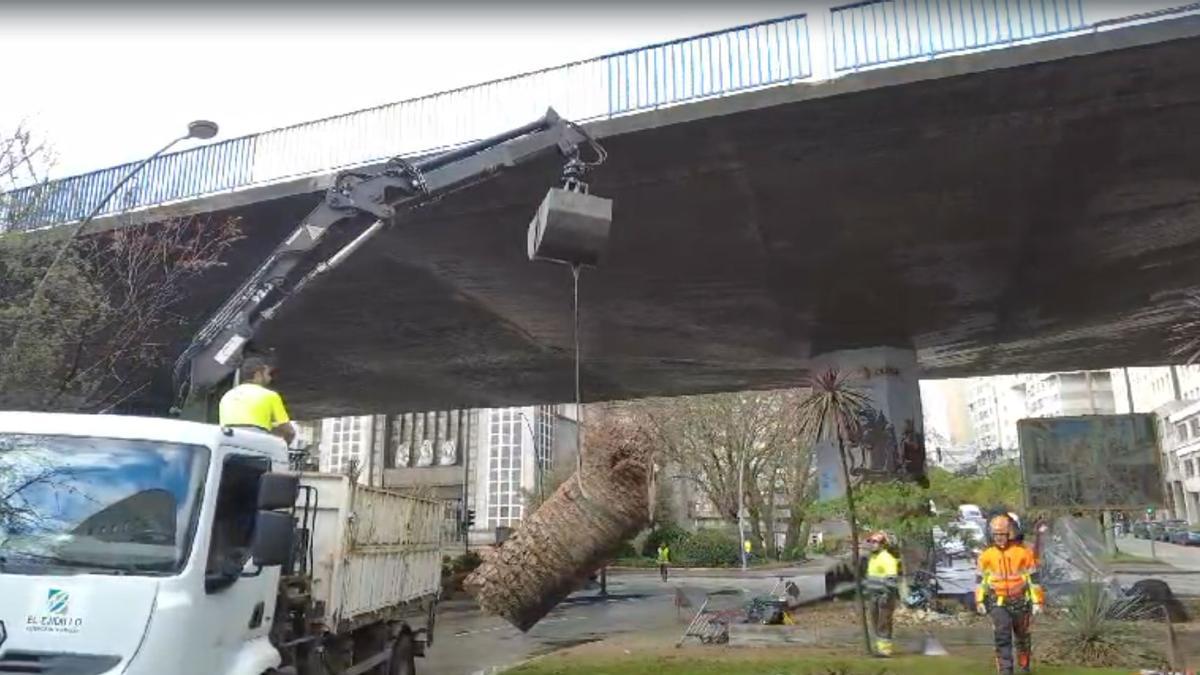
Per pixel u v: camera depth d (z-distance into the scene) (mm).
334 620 7703
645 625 21062
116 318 13922
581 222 7770
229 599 5547
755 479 47375
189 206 14555
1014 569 10227
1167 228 14836
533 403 32312
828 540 19719
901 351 22188
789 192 13547
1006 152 12305
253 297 8633
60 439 5312
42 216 13477
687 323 20516
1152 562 36219
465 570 28875
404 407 33250
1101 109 11234
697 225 14727
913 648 12891
